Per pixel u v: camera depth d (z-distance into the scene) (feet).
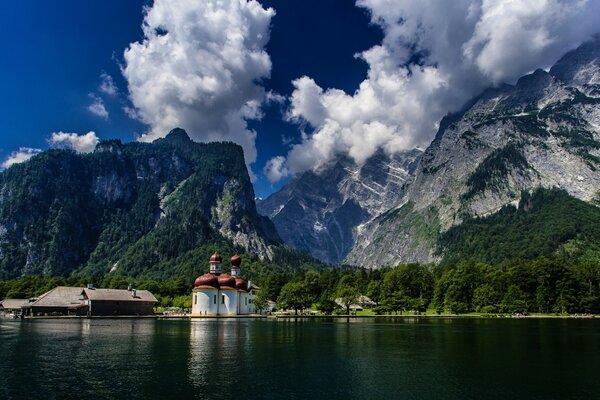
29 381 196.24
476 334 402.31
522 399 173.06
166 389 183.93
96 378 202.69
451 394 179.63
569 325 523.29
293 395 176.96
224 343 327.26
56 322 565.53
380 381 201.16
